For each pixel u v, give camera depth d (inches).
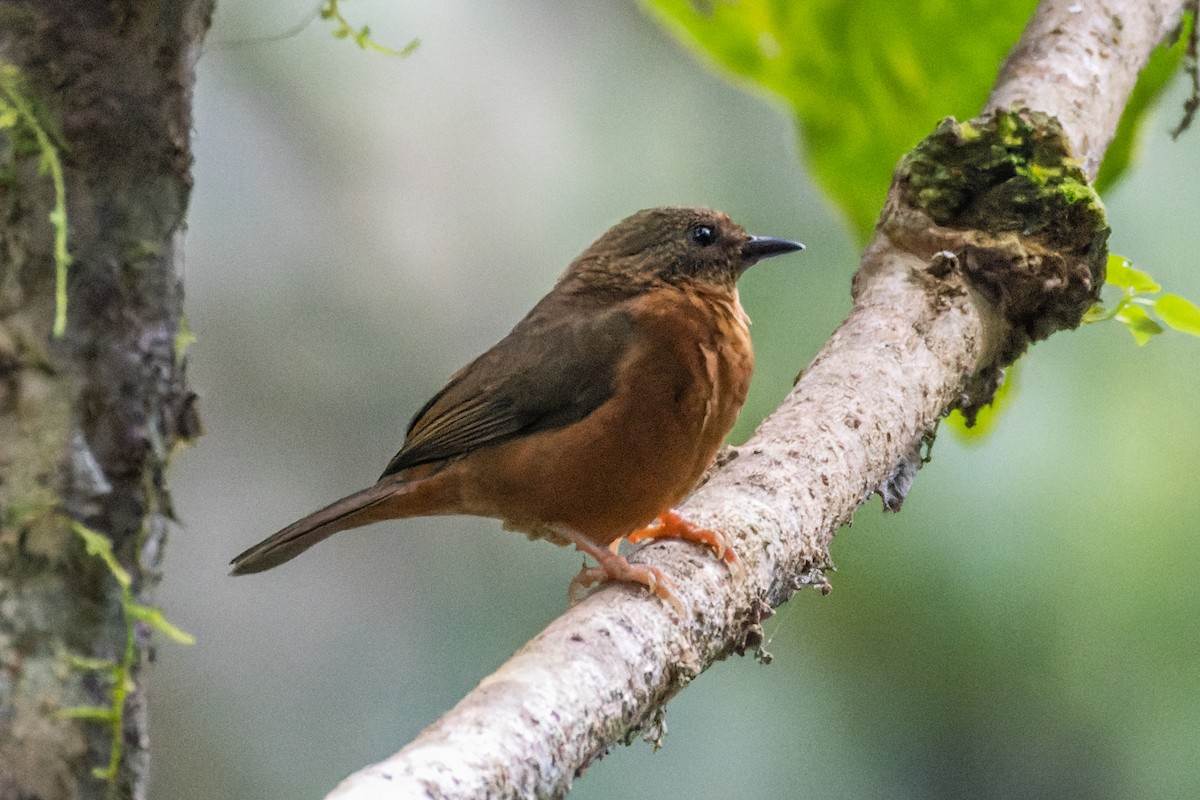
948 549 441.1
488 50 589.3
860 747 448.8
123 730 176.9
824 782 452.8
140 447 182.2
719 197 522.0
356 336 593.3
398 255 593.9
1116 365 450.3
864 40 374.9
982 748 438.6
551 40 585.3
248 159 574.2
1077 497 441.1
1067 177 308.5
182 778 563.5
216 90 561.6
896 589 445.1
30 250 174.1
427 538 600.1
